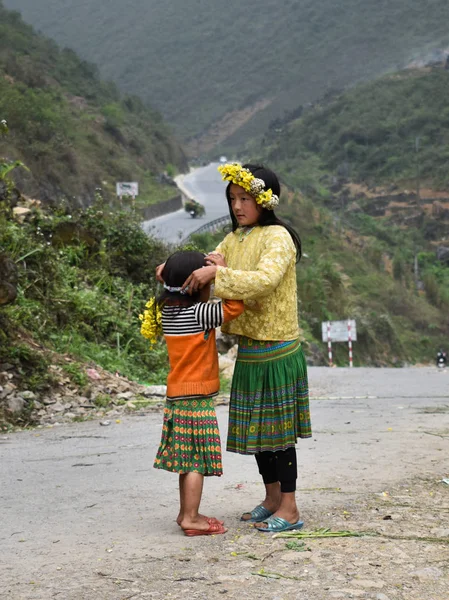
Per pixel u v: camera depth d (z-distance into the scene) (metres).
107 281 15.07
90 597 3.12
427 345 68.94
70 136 86.50
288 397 4.09
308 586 3.21
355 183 169.00
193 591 3.17
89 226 16.19
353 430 7.95
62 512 4.57
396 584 3.23
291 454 4.12
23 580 3.35
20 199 16.36
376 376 18.36
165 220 75.19
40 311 11.61
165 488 5.17
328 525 4.14
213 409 4.09
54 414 9.12
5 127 12.29
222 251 4.35
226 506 4.63
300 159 191.00
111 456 6.52
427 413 9.59
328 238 89.69
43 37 132.12
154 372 12.78
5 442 7.61
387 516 4.26
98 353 11.78
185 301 4.04
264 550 3.71
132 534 4.04
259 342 4.11
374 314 60.44
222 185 118.12
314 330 44.69
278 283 4.02
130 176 91.69
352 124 189.50
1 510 4.66
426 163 166.12
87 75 132.75
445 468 5.70
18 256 12.49
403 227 141.38
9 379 9.34
